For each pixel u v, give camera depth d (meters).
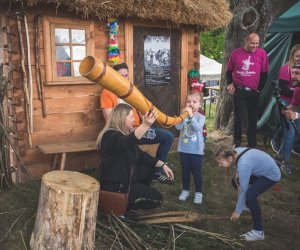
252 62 5.54
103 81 2.48
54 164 4.60
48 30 4.37
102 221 3.64
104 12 4.48
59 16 4.43
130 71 5.17
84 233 3.04
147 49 5.34
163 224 3.69
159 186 4.72
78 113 4.79
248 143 5.92
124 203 3.46
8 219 3.65
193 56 5.91
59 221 2.96
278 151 6.05
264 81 5.70
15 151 4.15
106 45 4.90
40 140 4.55
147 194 3.57
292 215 4.22
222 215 4.03
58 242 2.98
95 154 4.98
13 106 4.29
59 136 4.68
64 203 2.94
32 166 4.53
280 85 5.59
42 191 3.08
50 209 2.97
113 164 3.44
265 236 3.70
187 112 3.78
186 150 4.22
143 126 3.03
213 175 5.23
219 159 3.49
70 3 4.15
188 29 5.72
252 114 5.79
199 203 4.29
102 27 4.83
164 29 5.48
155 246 3.35
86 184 3.15
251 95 5.64
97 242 3.32
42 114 4.52
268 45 7.70
